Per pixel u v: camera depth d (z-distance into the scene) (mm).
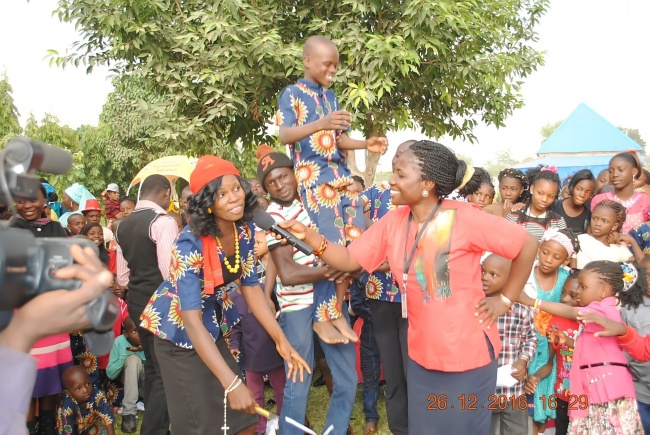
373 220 4426
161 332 3107
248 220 3078
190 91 6586
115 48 6410
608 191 6070
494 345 2904
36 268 1284
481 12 7844
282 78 6797
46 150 1453
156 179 4539
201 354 2867
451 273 2820
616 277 3764
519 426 3865
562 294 4254
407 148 2902
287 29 7082
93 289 1310
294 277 3494
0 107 19891
